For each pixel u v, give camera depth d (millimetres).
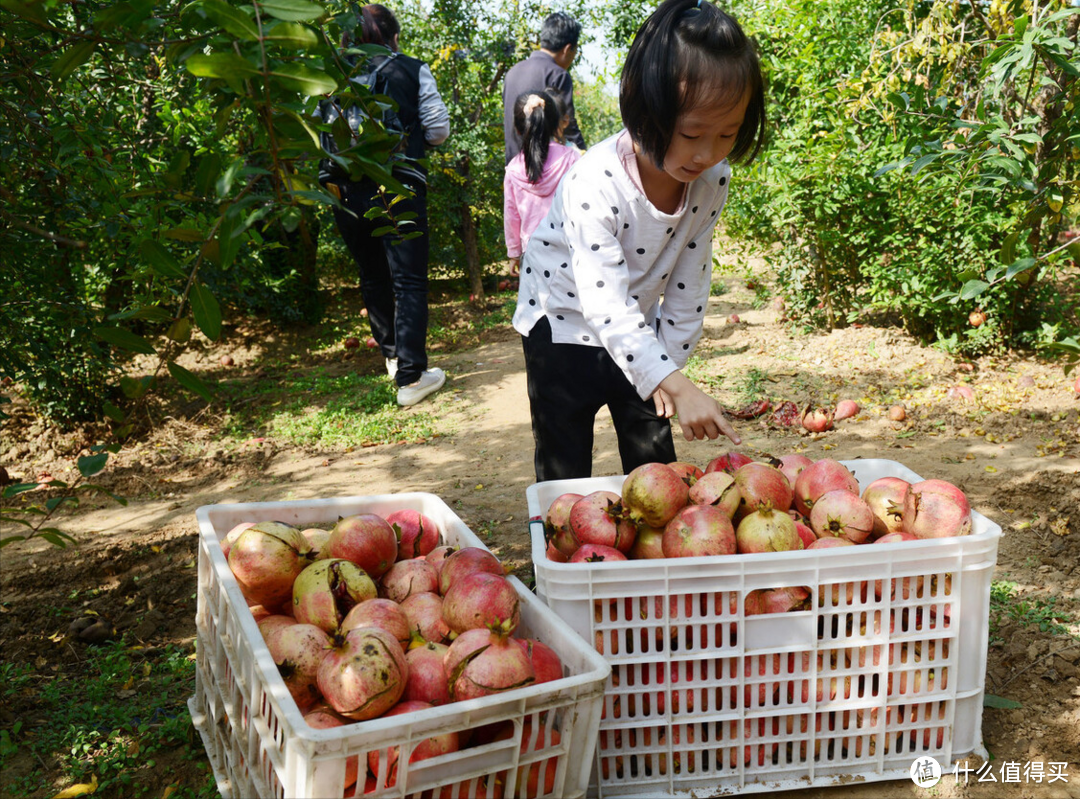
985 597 2307
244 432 7008
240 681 2080
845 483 2594
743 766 2279
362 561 2365
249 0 1437
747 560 2164
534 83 6344
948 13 5277
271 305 10141
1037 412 5699
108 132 3820
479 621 2090
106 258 4824
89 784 2559
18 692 3113
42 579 4219
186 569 4199
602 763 2305
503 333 10094
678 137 2309
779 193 7617
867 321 8227
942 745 2402
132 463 6348
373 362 9180
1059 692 2705
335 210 7109
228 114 1570
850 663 2328
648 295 2938
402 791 1737
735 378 7047
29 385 6285
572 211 2684
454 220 11344
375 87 6590
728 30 2211
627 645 2373
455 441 6180
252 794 2096
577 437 3076
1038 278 6672
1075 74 3146
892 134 7023
